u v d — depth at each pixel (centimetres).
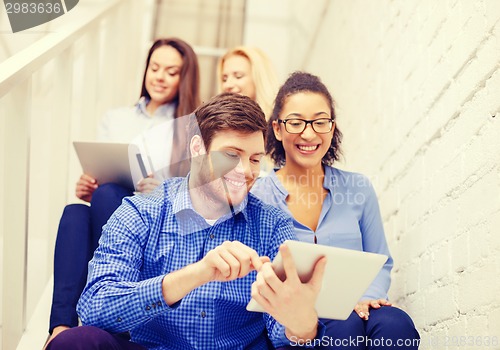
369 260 112
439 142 168
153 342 138
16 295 156
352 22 277
